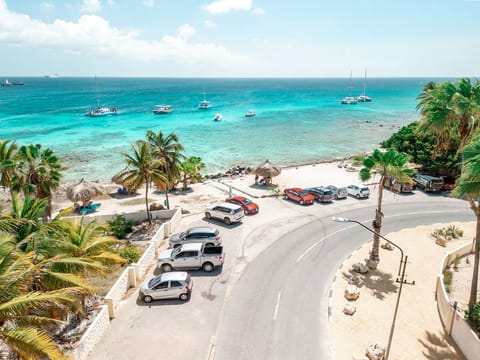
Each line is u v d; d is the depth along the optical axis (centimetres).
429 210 3369
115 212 3412
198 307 1880
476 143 1638
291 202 3622
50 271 1310
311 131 8781
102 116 11219
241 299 1952
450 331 1672
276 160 6000
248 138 7856
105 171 5359
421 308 1878
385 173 2197
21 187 2688
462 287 2086
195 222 3092
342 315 1814
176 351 1559
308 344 1602
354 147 7012
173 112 12488
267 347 1585
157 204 3378
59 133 8238
